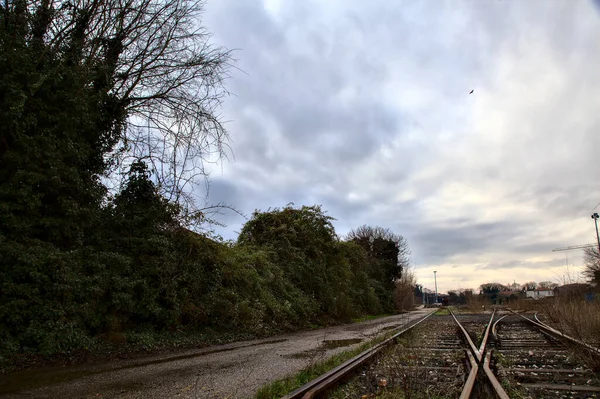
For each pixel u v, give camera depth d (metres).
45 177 10.38
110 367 8.79
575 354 9.39
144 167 14.44
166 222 14.48
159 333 12.63
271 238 24.30
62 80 11.36
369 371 8.47
